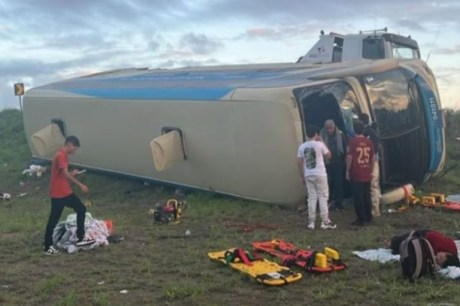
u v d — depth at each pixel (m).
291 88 11.66
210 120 12.91
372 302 6.41
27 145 23.03
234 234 10.19
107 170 16.91
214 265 8.01
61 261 8.57
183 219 11.62
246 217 11.68
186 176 14.07
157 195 14.90
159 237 10.04
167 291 6.82
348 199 12.48
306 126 11.64
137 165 15.56
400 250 7.28
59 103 18.03
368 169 10.67
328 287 6.88
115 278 7.57
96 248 9.25
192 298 6.65
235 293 6.85
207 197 13.62
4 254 9.09
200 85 13.95
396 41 18.92
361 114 11.66
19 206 15.22
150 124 14.60
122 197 15.12
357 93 12.39
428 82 14.11
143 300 6.71
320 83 12.02
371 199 11.10
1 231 11.16
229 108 12.39
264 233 10.22
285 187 11.84
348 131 11.93
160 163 13.59
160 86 15.01
